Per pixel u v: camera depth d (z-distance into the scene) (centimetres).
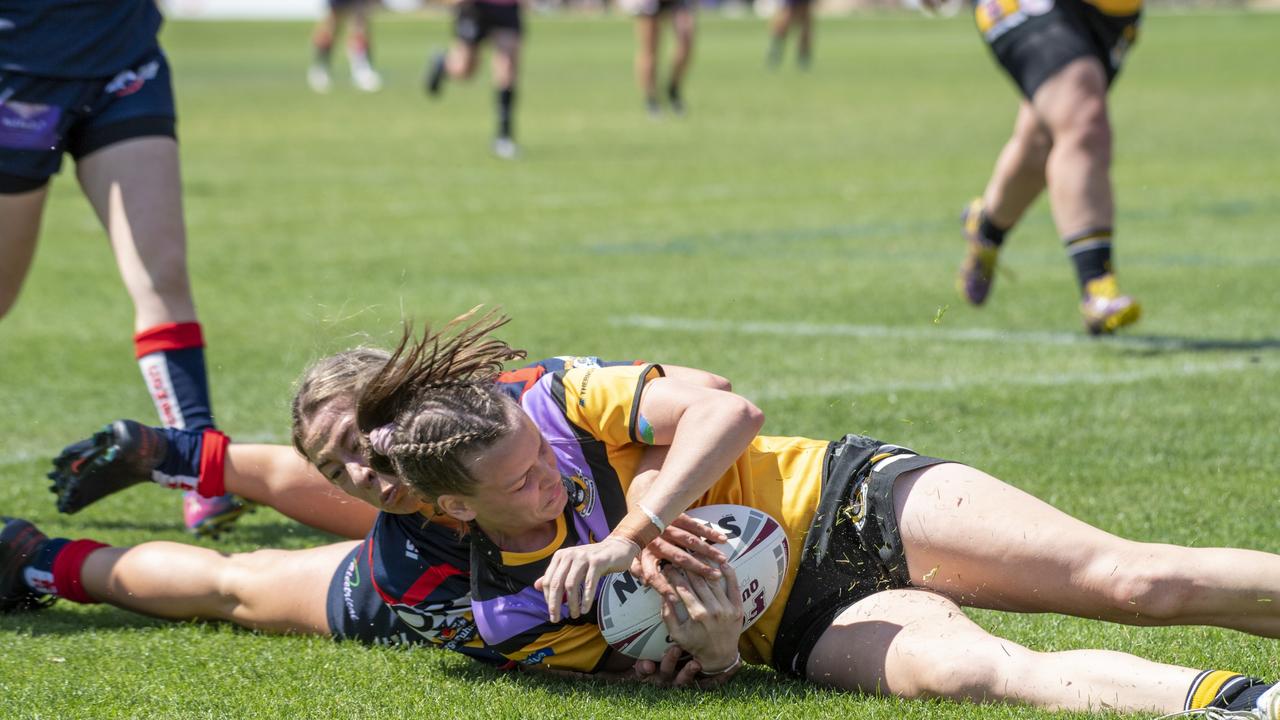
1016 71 2628
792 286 3284
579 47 15038
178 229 1761
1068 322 2870
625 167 5738
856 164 5700
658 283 3341
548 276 3456
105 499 1877
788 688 1199
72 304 3206
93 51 1733
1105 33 2580
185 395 1731
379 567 1294
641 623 1188
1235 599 1131
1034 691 1109
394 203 4822
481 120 7756
